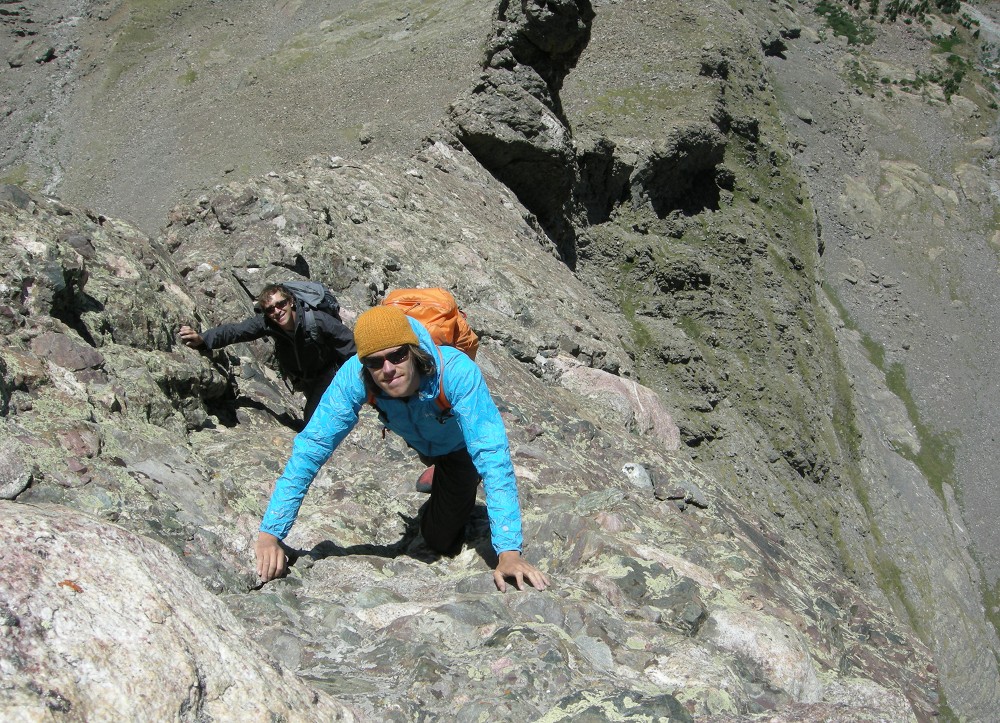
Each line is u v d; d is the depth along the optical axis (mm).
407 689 3254
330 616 3848
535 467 6164
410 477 5758
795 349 29922
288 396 7148
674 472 7613
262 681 2596
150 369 5371
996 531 35312
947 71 65438
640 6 38000
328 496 5199
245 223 9500
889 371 43344
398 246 11648
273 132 46812
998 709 26344
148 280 5875
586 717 3057
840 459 28875
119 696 2238
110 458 4402
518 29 18750
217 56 54250
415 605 3994
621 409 9625
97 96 53688
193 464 4855
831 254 49094
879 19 68750
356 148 42125
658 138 29812
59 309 5070
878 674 5449
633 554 4711
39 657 2209
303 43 52719
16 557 2406
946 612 28406
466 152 18734
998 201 55906
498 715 3102
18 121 52719
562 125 19766
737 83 39500
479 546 4828
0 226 5016
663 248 28016
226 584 3918
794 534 24141
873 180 54969
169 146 48719
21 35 57844
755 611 4461
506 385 8336
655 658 3771
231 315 7977
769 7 63531
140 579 2557
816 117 56312
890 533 31000
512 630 3635
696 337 27766
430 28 50781
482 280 11875
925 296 48375
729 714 3512
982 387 43219
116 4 59406
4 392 4258
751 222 33750
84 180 48156
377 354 3566
